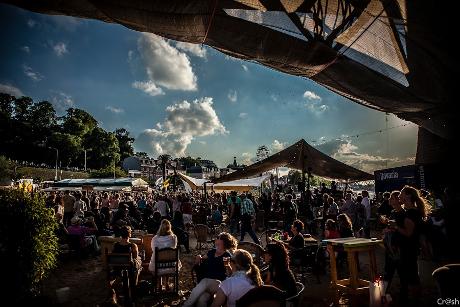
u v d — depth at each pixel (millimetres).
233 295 3895
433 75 4105
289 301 4102
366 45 4160
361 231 10109
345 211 12680
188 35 4145
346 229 7707
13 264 5355
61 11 3682
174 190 43750
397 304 5203
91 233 11148
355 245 6090
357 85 4758
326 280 7320
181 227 11680
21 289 5418
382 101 4914
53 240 6020
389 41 4008
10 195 5613
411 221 4957
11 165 74938
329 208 12633
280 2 3703
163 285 7371
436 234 8117
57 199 12641
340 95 5254
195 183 25188
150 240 8148
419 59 4020
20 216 5473
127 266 5977
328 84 5039
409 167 15398
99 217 12047
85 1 3520
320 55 4344
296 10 3832
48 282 7637
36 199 5844
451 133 4836
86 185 29812
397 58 4152
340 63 4434
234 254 4195
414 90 4430
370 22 3871
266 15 3859
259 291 3176
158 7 3609
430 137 7477
